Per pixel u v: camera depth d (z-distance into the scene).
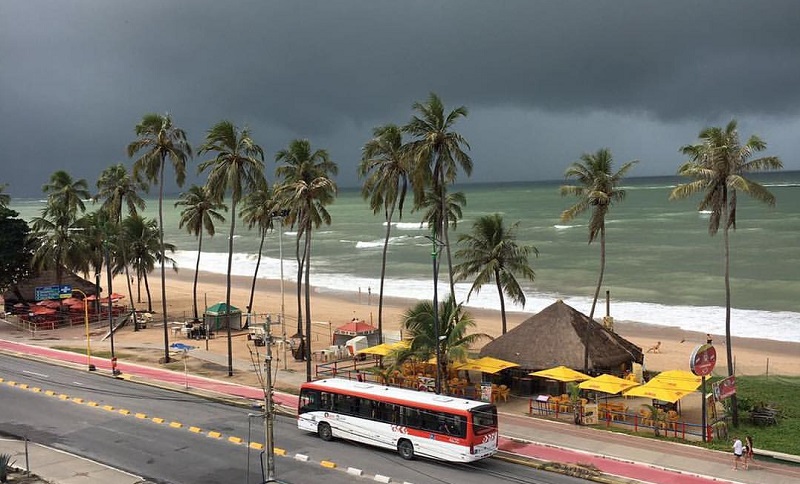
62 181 87.31
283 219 54.28
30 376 53.47
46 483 30.17
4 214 80.00
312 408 38.38
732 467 31.75
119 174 85.19
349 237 198.25
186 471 31.98
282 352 62.75
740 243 146.25
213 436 37.88
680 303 88.75
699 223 193.12
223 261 153.50
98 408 43.97
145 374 54.12
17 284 85.38
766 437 37.06
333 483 30.31
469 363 45.78
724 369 57.28
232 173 52.19
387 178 54.25
